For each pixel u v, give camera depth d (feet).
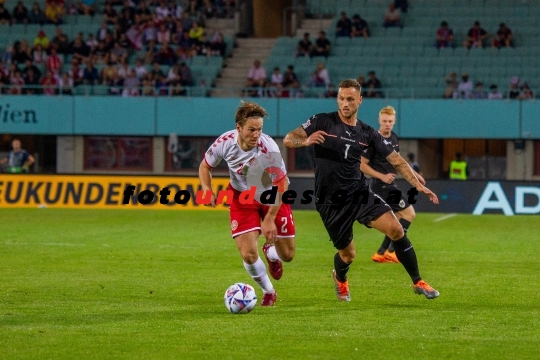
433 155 231.30
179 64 229.86
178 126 226.38
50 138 235.40
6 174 183.11
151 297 70.03
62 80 229.25
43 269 88.38
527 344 51.31
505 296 70.95
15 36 246.68
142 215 164.14
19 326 56.59
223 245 113.39
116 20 243.81
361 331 54.95
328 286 77.00
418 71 230.68
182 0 257.55
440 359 47.60
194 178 179.01
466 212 171.73
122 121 226.38
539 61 228.02
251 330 55.16
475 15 244.63
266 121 223.10
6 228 135.64
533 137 214.28
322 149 64.75
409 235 130.21
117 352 48.98
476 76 227.40
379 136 65.67
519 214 170.19
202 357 47.83
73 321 58.44
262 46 250.37
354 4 257.34
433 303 66.95
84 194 180.96
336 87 223.92
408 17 246.88
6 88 228.84
